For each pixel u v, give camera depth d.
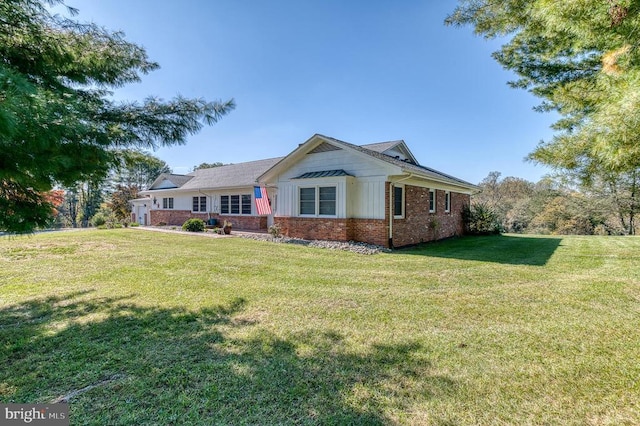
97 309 4.48
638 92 2.44
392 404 2.36
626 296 4.96
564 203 26.66
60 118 2.41
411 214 12.30
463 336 3.56
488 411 2.28
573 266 7.47
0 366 2.90
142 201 29.70
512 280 6.12
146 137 3.89
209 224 20.47
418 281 6.09
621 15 2.49
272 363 2.96
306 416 2.22
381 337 3.55
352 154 11.62
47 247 10.68
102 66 3.53
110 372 2.79
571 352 3.16
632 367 2.86
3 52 2.77
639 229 23.50
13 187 2.79
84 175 3.01
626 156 2.67
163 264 7.82
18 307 4.58
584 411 2.27
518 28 6.15
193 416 2.20
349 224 11.48
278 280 6.18
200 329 3.77
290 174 13.57
